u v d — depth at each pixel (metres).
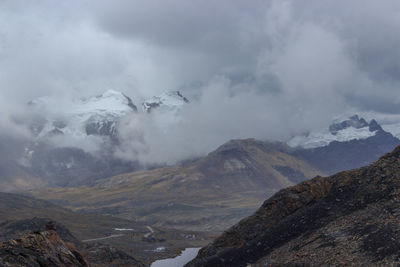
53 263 52.75
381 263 52.50
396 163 77.38
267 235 82.44
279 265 65.06
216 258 84.81
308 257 62.78
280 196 92.62
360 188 76.38
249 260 77.50
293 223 80.56
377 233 59.31
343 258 57.59
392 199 67.75
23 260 49.47
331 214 74.50
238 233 89.88
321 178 90.25
